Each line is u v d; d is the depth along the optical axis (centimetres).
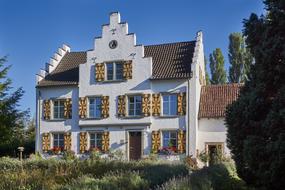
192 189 1297
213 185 1652
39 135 4241
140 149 3881
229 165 2292
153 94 3872
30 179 1504
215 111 3809
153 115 3853
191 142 3712
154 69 3950
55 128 4188
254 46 1809
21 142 4566
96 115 4062
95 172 1827
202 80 4216
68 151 3831
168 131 3803
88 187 1198
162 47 4162
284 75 1680
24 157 3947
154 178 1489
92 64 4112
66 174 1733
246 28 1820
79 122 4078
